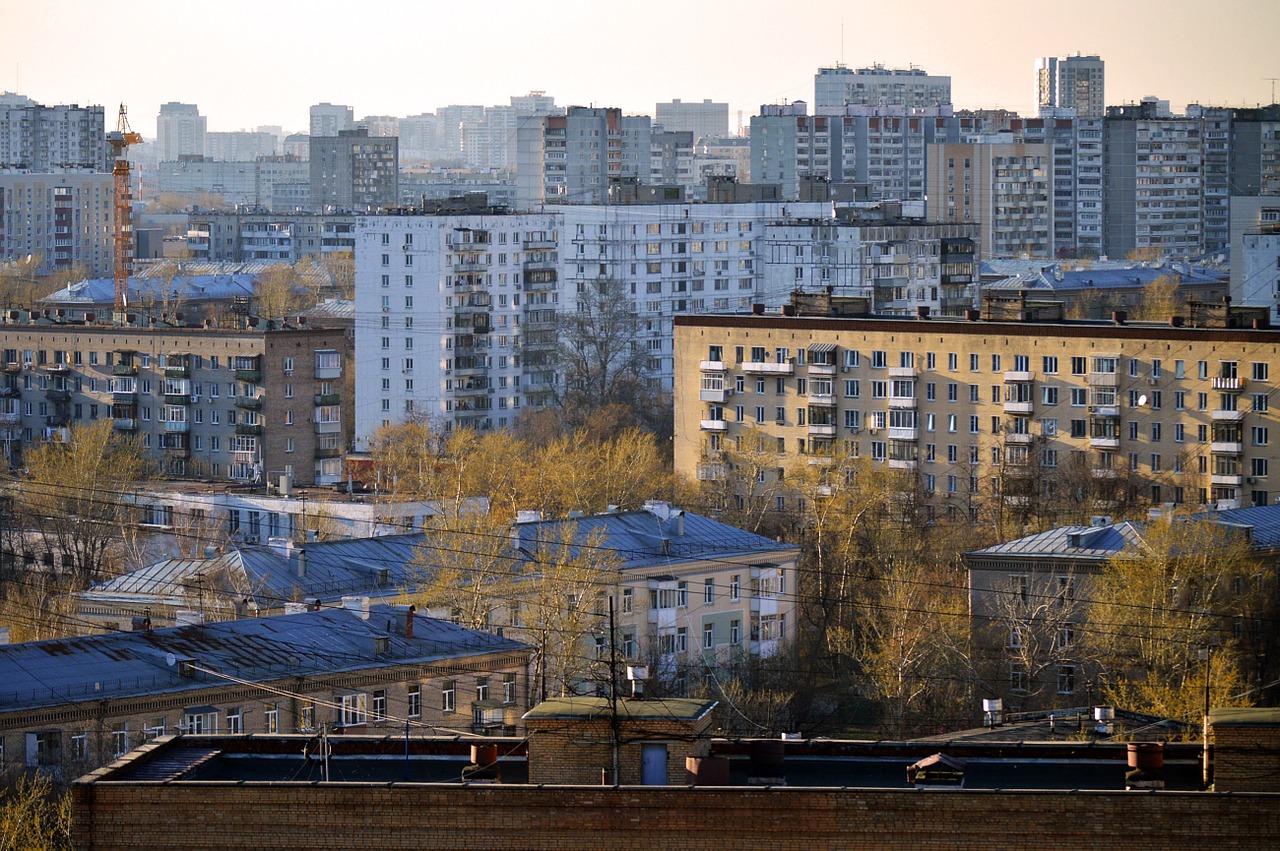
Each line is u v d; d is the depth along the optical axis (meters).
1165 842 78.69
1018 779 89.50
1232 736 85.00
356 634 177.75
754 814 79.69
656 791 80.06
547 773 87.50
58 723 155.62
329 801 81.38
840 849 79.44
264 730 166.25
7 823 126.50
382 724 166.25
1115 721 139.62
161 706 160.75
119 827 82.19
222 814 81.75
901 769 90.75
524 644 185.75
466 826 80.62
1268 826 78.25
